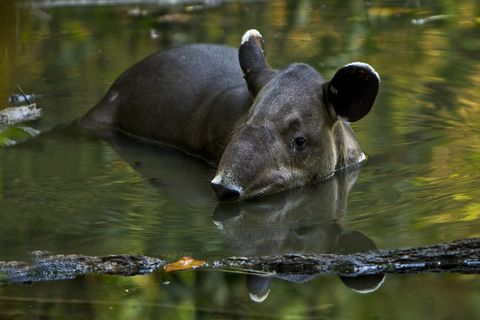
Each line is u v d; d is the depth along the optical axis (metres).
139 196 10.91
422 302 7.51
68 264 8.31
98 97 16.28
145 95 14.51
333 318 7.22
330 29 20.61
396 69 17.12
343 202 10.41
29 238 9.23
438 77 16.55
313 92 11.34
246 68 12.16
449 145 12.62
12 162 12.53
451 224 9.25
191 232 9.42
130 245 8.95
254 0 24.02
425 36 19.58
